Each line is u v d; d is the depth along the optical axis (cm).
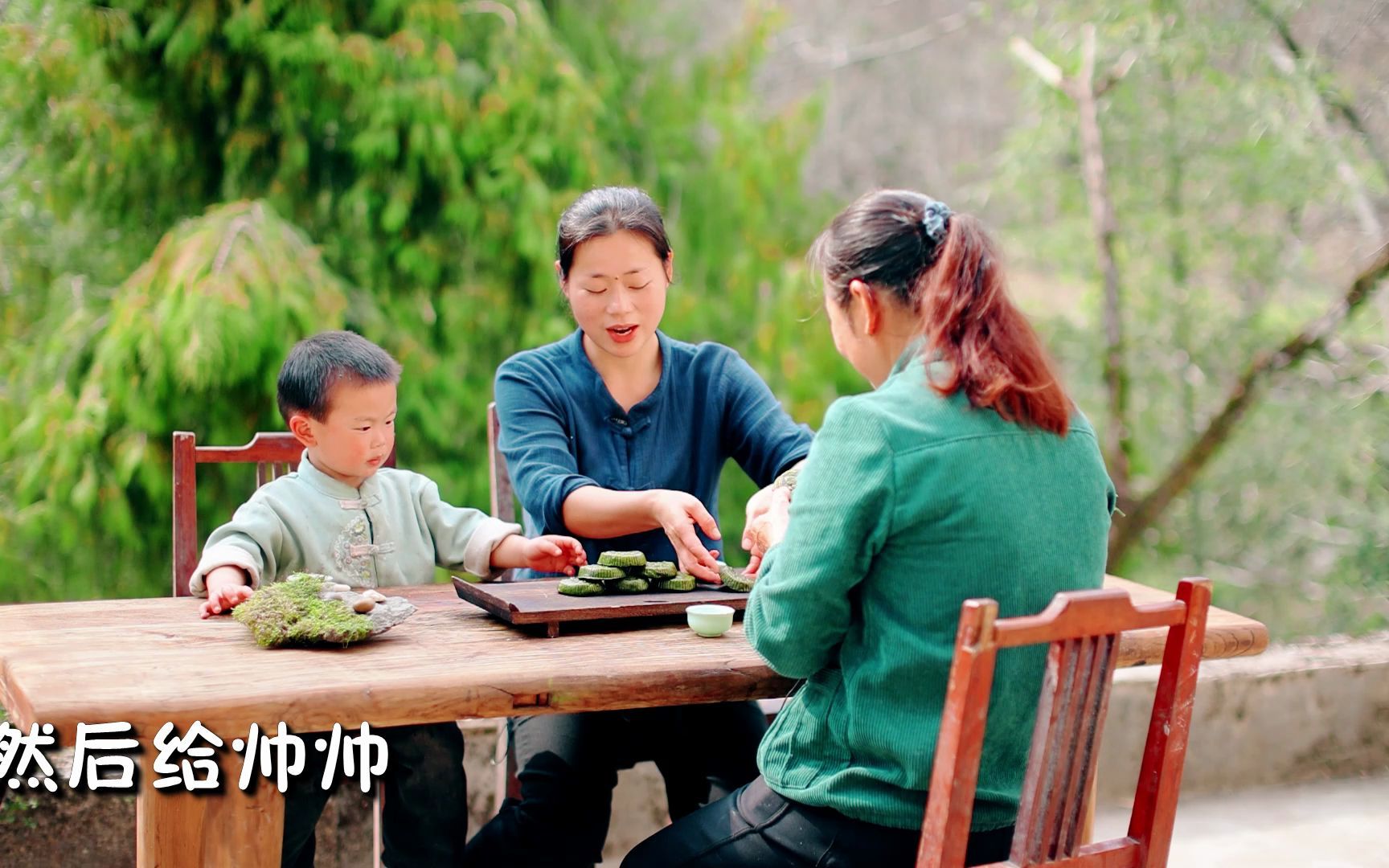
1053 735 152
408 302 495
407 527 236
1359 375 511
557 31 552
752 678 184
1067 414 164
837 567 159
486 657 182
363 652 183
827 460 162
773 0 624
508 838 227
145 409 417
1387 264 477
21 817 253
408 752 199
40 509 431
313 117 479
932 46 750
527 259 487
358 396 217
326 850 278
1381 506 517
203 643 187
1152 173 554
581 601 201
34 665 171
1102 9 520
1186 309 552
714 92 583
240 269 405
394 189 484
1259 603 564
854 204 176
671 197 562
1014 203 614
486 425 501
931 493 157
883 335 173
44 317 489
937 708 160
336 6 469
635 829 314
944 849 146
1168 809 166
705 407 252
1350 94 508
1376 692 367
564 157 493
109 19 446
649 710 233
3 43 451
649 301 231
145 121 471
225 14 456
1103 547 170
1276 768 358
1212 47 509
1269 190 522
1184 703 164
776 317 524
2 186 487
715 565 216
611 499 223
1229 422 518
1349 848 317
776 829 173
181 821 163
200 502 456
